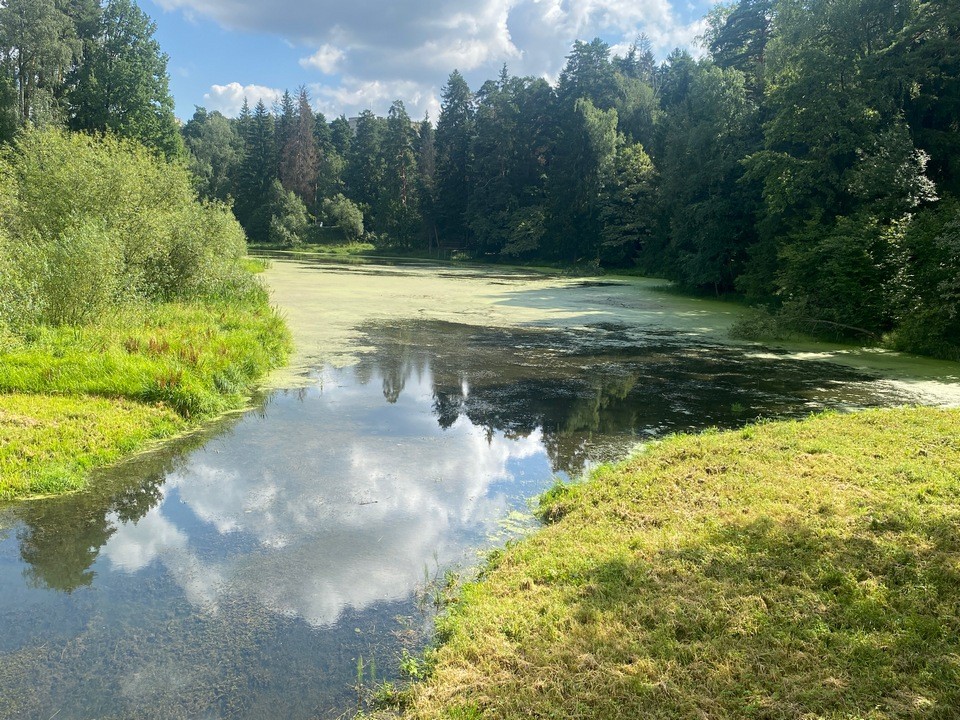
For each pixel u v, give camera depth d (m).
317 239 75.25
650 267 42.81
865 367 14.11
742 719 3.01
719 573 4.35
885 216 18.77
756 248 25.30
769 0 36.91
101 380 9.05
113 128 40.75
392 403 10.49
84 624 4.39
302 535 5.75
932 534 4.75
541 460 7.93
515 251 57.44
